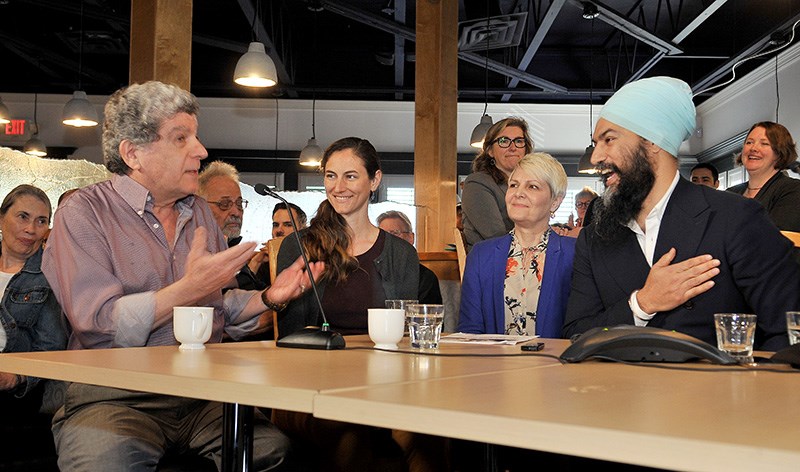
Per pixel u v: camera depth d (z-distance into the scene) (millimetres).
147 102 2043
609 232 2070
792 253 1976
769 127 4066
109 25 10492
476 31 8852
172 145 2061
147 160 2047
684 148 12156
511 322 2695
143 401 1785
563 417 792
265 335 2949
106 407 1738
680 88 2033
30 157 4949
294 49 11336
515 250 2768
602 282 2072
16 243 2895
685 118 2014
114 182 2070
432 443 2213
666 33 10586
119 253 1976
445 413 832
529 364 1408
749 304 1938
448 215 6168
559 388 1041
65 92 11727
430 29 6242
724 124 11281
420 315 1754
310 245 2523
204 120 11945
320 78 11453
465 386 1056
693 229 1977
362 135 11961
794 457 633
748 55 9211
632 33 9008
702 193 2025
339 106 11969
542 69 11492
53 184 5055
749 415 835
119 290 1892
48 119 11766
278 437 1773
